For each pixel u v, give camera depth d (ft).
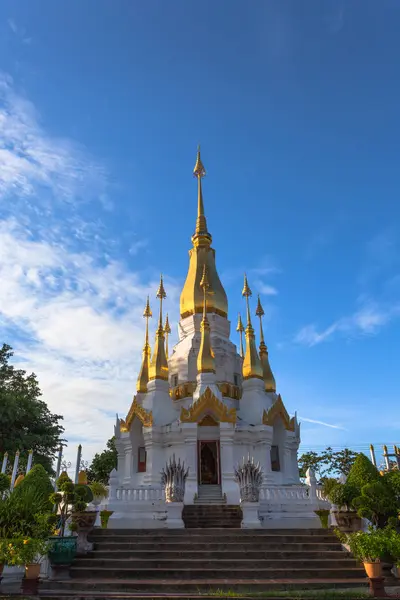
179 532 81.56
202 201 166.91
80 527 73.87
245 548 74.02
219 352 140.56
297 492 101.45
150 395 133.39
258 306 155.63
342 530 74.84
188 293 152.97
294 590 57.88
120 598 52.80
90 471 215.31
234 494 107.45
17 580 66.18
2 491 84.17
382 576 61.62
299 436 135.33
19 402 186.50
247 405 132.77
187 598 52.47
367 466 85.46
